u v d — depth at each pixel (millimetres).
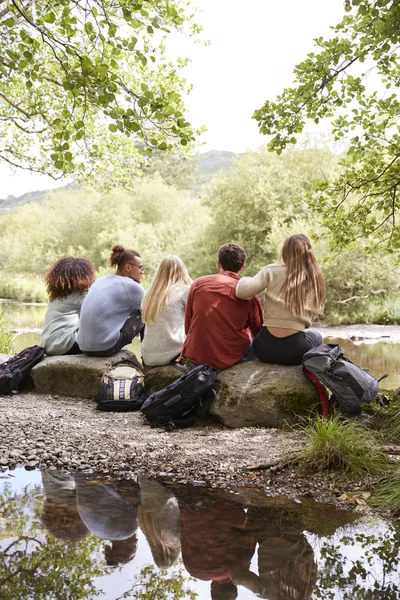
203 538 2385
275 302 4230
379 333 12344
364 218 4734
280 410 4059
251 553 2244
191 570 2088
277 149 4562
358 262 14961
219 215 20547
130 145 9555
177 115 2771
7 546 2262
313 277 4250
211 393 4242
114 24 2740
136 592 1900
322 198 4734
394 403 3988
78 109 8562
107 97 2717
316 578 2041
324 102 4410
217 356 4379
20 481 3123
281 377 4152
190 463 3412
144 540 2350
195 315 4461
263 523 2570
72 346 5535
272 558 2193
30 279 29094
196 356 4422
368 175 4586
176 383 4125
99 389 4730
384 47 4016
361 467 3242
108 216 31078
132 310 5387
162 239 25438
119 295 5285
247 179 20172
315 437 3389
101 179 10328
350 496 2914
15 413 4535
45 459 3490
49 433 4000
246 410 4094
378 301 15266
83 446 3725
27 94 9562
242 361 4598
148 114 2785
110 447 3707
